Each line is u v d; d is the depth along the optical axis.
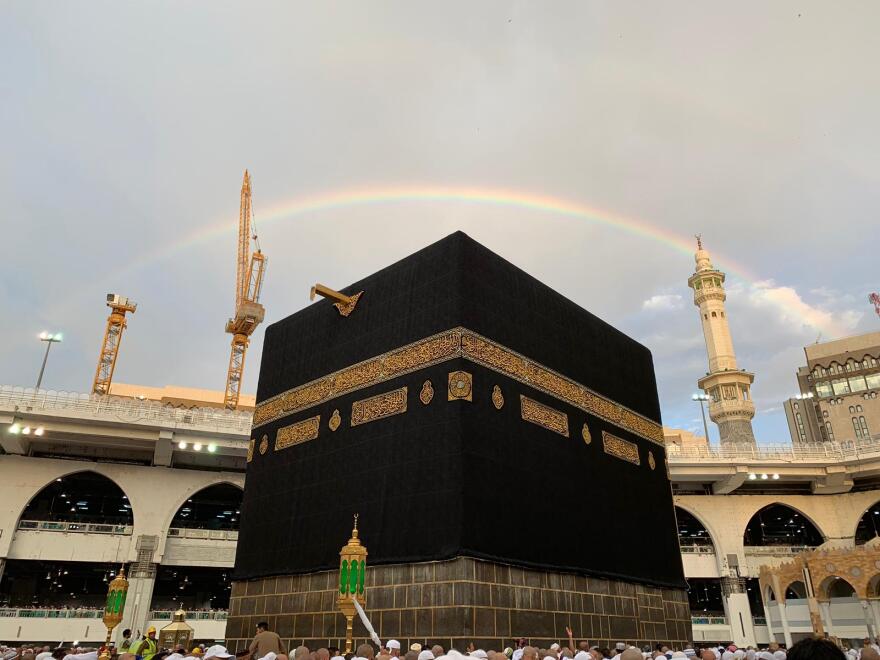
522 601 14.48
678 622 19.30
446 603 13.50
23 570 45.75
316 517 17.02
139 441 36.56
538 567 15.07
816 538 54.72
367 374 17.41
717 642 41.66
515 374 16.64
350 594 13.06
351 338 18.39
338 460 17.11
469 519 13.89
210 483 38.81
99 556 35.81
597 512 17.70
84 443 37.50
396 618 14.23
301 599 16.48
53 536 35.56
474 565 13.66
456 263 16.31
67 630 33.81
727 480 43.19
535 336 17.88
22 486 35.84
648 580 18.48
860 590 31.55
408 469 15.26
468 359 15.37
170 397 61.78
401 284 17.58
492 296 16.83
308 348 19.86
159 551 36.41
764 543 53.00
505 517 14.76
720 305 62.25
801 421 98.25
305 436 18.55
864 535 55.41
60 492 46.53
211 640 36.53
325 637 15.52
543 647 14.54
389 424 16.19
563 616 15.38
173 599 50.28
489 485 14.66
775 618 38.31
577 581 16.19
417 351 16.31
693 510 44.41
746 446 43.34
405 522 14.78
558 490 16.61
